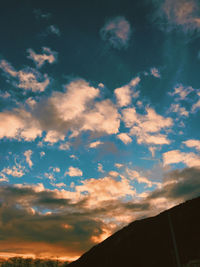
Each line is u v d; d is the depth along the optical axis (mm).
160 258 53281
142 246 64312
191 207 67562
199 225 56500
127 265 59562
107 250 75750
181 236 56500
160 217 74375
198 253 45094
